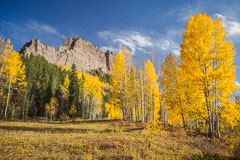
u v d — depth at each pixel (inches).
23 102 1400.1
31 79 1887.3
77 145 272.5
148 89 829.2
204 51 398.0
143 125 574.9
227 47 389.1
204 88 409.4
